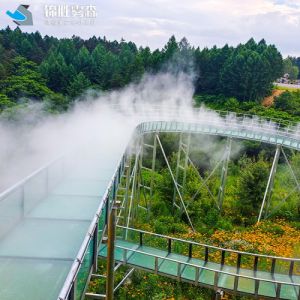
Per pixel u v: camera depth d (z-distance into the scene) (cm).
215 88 6238
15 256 541
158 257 1144
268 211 2559
